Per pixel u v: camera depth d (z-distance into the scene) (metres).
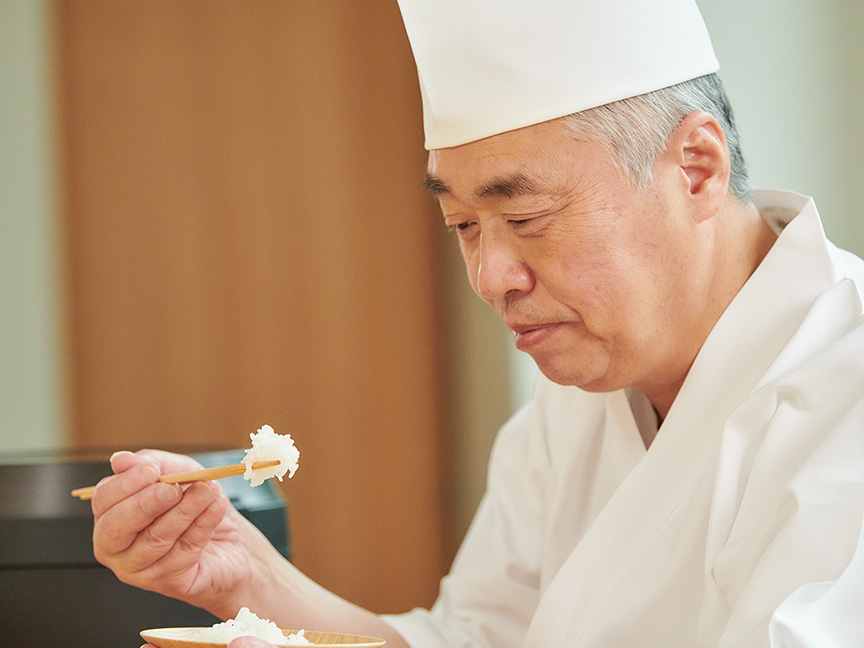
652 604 1.43
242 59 4.21
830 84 2.51
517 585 1.92
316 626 1.64
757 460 1.30
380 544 4.38
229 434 4.23
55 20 4.05
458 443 4.48
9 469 1.54
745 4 2.65
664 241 1.39
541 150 1.33
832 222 2.52
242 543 1.58
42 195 4.00
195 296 4.19
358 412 4.35
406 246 4.41
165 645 1.17
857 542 1.12
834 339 1.40
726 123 1.50
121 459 1.42
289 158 4.26
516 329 1.44
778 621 1.07
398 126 4.39
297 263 4.28
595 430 1.82
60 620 1.48
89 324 4.12
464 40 1.36
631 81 1.36
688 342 1.51
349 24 4.30
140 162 4.13
